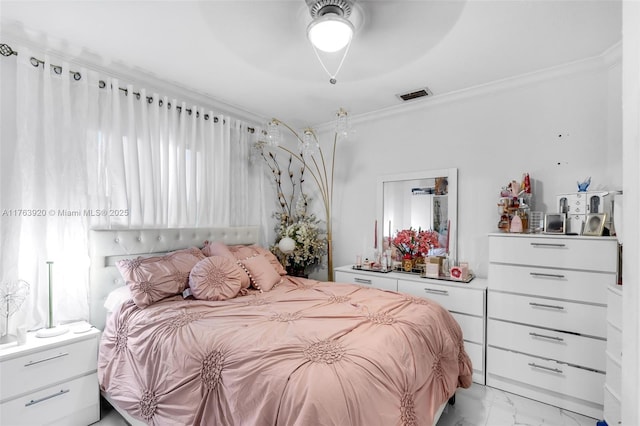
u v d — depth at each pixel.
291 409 1.02
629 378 0.51
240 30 1.91
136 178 2.44
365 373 1.18
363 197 3.59
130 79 2.46
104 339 1.90
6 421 1.58
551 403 2.12
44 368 1.71
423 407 1.38
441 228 3.00
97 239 2.20
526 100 2.59
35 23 1.83
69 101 2.12
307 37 1.91
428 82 2.63
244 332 1.49
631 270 0.51
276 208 3.79
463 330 2.49
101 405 2.08
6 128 1.90
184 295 2.22
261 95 2.91
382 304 1.94
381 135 3.45
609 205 2.10
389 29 1.88
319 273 3.93
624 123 0.53
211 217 3.00
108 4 1.68
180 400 1.37
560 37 1.98
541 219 2.41
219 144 3.11
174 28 1.89
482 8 1.71
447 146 3.00
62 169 2.10
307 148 3.02
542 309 2.16
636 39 0.50
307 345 1.33
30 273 1.95
